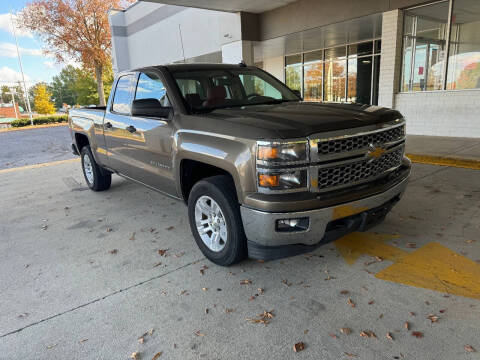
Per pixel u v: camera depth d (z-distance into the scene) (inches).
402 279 112.0
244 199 104.8
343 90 619.8
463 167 243.3
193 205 129.7
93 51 1235.9
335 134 101.6
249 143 102.0
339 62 614.2
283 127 100.7
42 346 90.7
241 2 454.6
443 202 176.1
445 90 357.7
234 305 103.8
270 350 85.3
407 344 84.4
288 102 152.2
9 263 139.5
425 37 369.7
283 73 725.3
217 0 444.8
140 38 925.2
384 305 99.6
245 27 509.0
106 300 110.0
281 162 97.4
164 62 850.8
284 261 128.0
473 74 350.0
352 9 407.5
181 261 133.3
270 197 99.3
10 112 2847.0
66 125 1182.3
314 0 442.9
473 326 89.3
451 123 358.9
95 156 216.4
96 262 136.4
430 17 362.0
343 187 105.8
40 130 974.4
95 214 193.8
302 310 99.7
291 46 597.0
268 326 93.8
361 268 120.1
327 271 119.5
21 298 113.9
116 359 85.2
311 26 455.5
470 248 129.3
